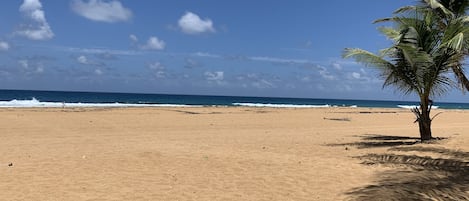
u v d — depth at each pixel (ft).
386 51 42.73
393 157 36.76
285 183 27.30
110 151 40.45
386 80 47.34
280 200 23.32
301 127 77.71
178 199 23.36
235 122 85.30
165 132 63.21
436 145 42.57
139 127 70.79
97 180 27.78
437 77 44.83
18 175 29.01
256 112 119.55
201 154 39.06
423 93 46.96
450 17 44.29
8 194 23.97
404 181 26.61
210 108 138.41
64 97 312.91
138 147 43.78
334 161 35.65
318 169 31.94
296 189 25.72
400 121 99.76
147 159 35.83
